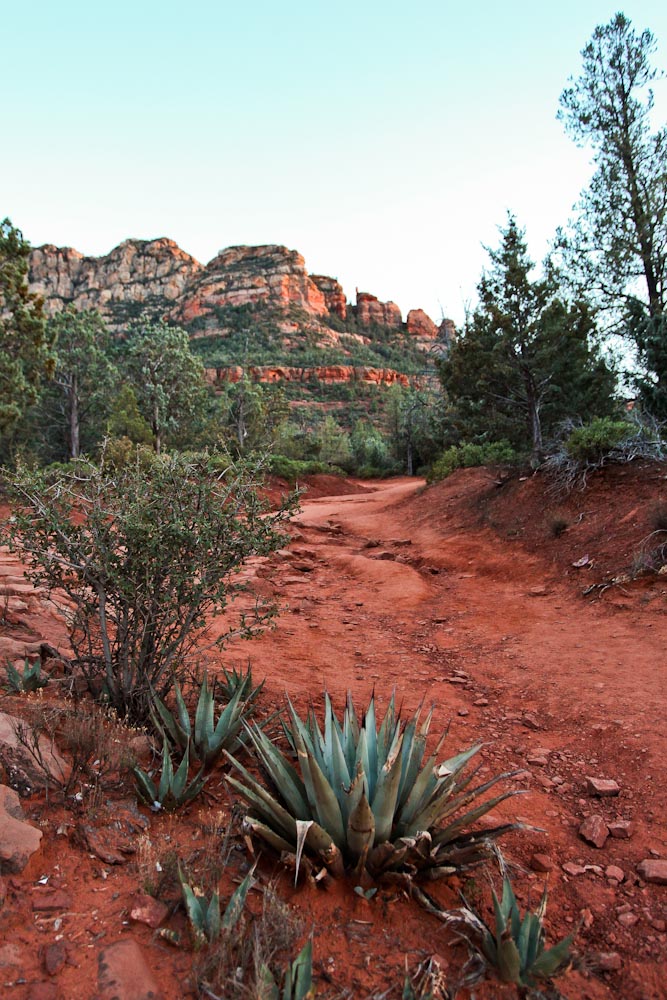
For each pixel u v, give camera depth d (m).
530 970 2.68
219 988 2.38
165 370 57.16
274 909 2.76
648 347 18.50
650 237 20.83
